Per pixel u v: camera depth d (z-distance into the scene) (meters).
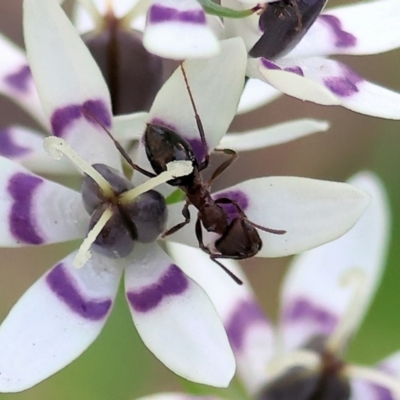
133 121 0.09
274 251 0.08
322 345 0.09
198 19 0.08
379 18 0.09
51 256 0.12
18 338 0.08
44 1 0.08
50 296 0.08
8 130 0.09
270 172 0.13
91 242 0.08
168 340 0.08
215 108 0.08
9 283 0.12
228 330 0.09
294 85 0.08
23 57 0.09
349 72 0.09
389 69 0.13
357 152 0.13
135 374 0.10
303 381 0.09
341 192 0.08
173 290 0.08
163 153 0.08
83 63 0.09
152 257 0.09
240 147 0.09
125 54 0.09
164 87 0.08
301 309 0.09
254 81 0.10
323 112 0.13
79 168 0.09
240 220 0.08
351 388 0.09
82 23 0.09
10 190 0.09
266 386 0.09
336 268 0.09
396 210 0.11
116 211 0.08
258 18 0.09
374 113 0.09
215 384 0.08
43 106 0.09
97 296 0.09
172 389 0.11
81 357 0.10
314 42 0.09
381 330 0.11
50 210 0.09
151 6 0.08
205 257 0.09
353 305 0.09
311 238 0.08
